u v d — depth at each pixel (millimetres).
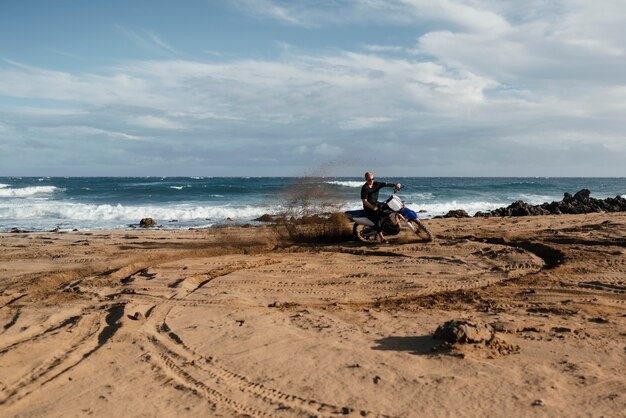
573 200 28125
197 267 9156
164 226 20672
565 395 3770
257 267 9188
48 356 4859
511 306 6285
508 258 9156
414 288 7391
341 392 3943
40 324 5844
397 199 11617
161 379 4293
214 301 6809
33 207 25953
